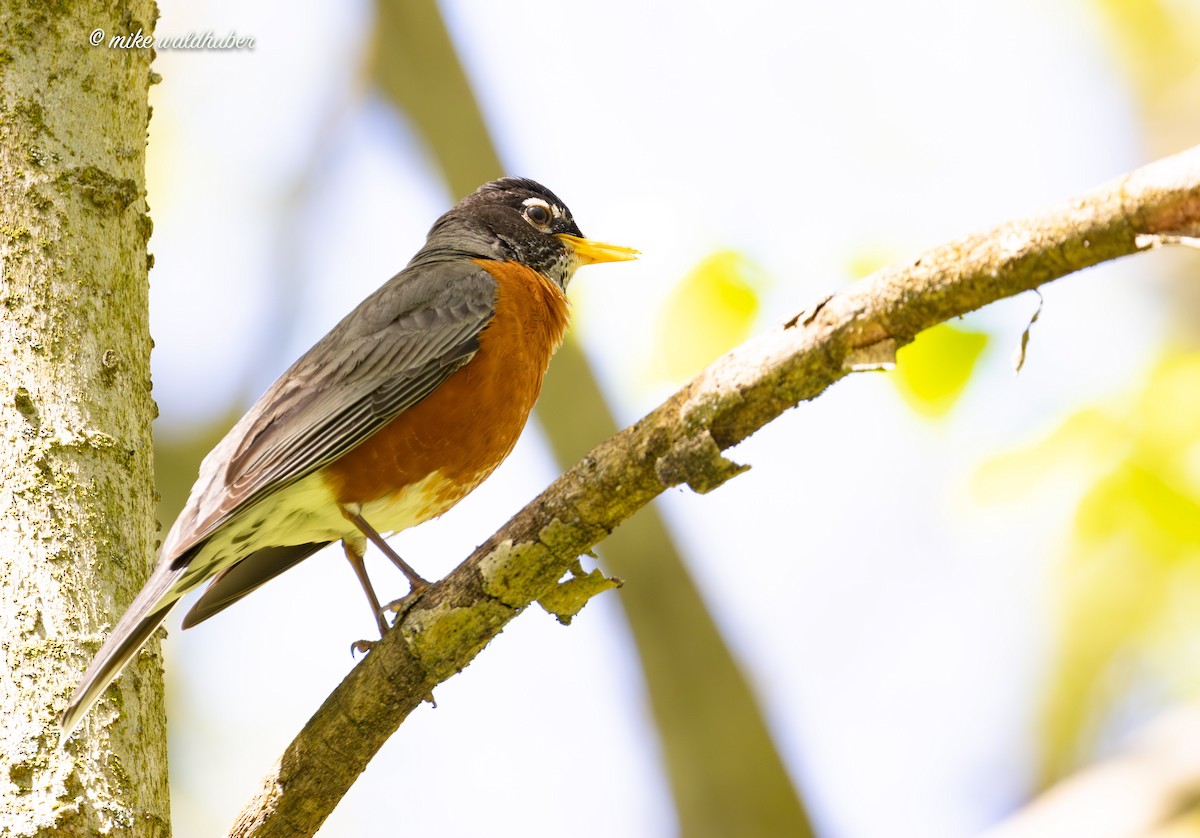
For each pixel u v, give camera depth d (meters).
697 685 12.59
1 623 5.82
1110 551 10.80
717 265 10.48
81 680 5.75
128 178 6.88
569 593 6.66
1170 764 9.73
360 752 6.76
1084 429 10.19
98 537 6.08
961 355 10.06
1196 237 4.97
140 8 7.23
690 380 6.19
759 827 12.27
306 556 9.44
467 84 13.95
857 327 5.68
